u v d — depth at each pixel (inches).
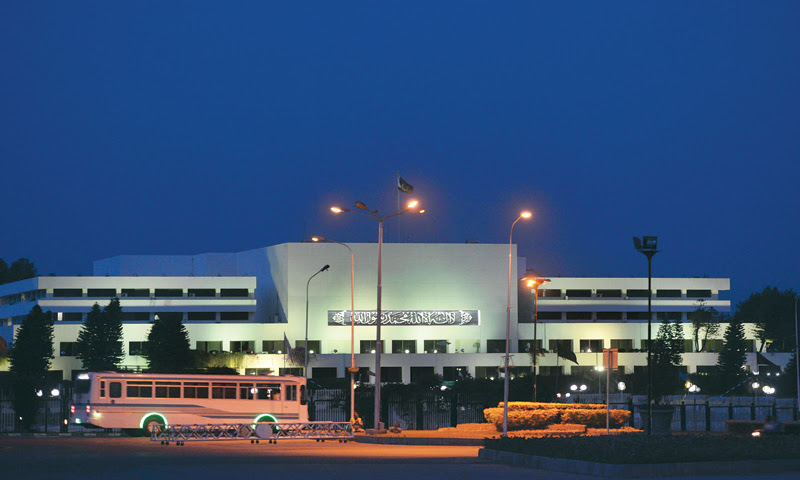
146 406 2059.5
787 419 2923.2
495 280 5689.0
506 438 1364.4
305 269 5452.8
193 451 1499.8
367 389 3024.1
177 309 5418.3
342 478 996.6
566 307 6043.3
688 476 1032.2
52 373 4419.3
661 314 6190.9
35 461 1230.3
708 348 5880.9
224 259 5954.7
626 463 1055.6
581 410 2091.5
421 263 5605.3
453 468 1151.0
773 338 5994.1
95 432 2213.3
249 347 5305.1
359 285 5516.7
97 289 5359.3
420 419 2461.9
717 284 6259.8
